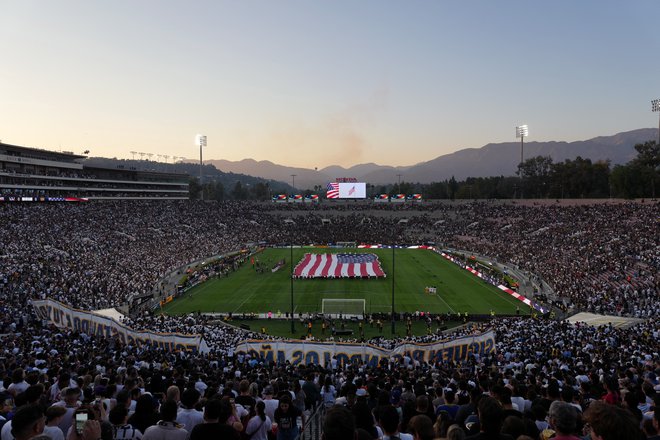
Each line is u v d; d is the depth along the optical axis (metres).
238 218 126.50
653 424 7.02
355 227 124.19
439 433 8.63
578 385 15.61
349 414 5.99
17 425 6.20
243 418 10.32
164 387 13.99
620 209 95.44
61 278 53.81
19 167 98.12
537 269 68.75
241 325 46.66
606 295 50.22
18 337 28.30
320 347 29.77
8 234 69.44
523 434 6.57
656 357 23.09
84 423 6.95
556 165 153.50
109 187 125.81
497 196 179.88
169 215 112.44
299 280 71.06
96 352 24.50
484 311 53.03
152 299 56.44
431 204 139.38
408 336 40.97
